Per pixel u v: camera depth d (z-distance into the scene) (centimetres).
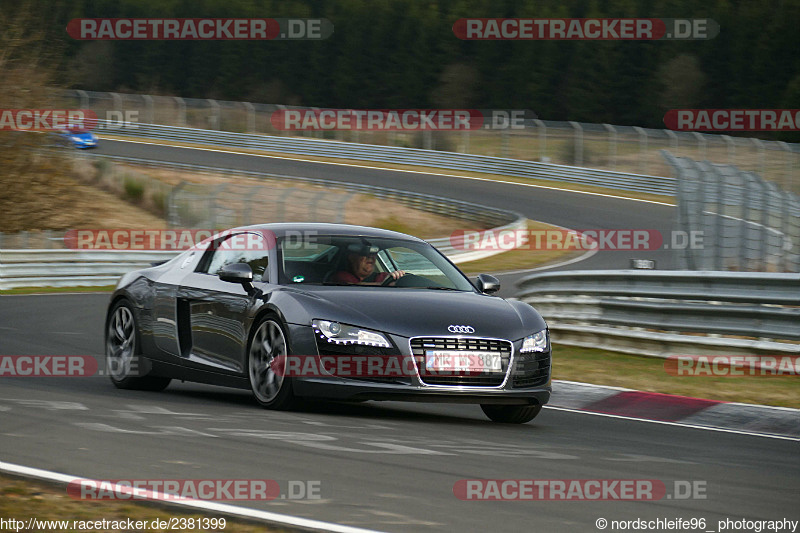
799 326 3575
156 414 2302
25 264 7788
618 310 4303
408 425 2380
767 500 1706
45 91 11062
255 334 2553
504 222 13500
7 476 1581
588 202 15375
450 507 1523
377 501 1536
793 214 5041
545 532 1409
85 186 13750
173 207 11075
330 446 1973
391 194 15325
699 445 2361
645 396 3117
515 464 1905
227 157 19062
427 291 2672
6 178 10912
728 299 3806
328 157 19525
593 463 1978
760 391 3212
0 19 10988
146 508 1430
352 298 2498
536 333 2569
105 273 8419
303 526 1363
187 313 2791
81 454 1777
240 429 2120
